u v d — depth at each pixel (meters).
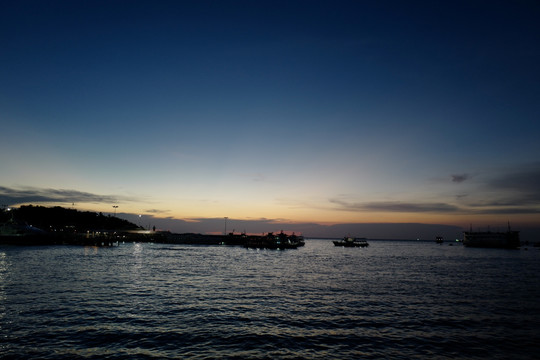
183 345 21.81
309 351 21.27
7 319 26.25
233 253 140.62
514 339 24.27
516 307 34.78
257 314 30.30
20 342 21.45
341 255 144.12
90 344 21.52
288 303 35.44
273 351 21.12
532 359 20.64
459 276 63.41
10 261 71.62
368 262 101.12
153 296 37.25
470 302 37.19
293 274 64.06
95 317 27.61
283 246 199.75
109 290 39.91
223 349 21.27
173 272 61.56
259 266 80.62
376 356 20.62
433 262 102.88
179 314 29.58
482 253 169.50
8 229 140.00
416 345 22.72
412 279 58.00
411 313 31.66
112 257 93.31
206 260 95.25
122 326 25.42
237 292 41.56
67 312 28.86
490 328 26.91
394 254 157.75
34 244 142.88
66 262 72.75
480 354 21.31
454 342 23.44
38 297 34.41
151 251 136.38
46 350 20.28
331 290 44.69
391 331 25.81
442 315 30.95
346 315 30.56
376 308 33.62
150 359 19.34
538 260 116.19
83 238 159.38
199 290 42.34
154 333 24.03
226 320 28.00
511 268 82.25
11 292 36.59
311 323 27.69
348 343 22.94
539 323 28.55
